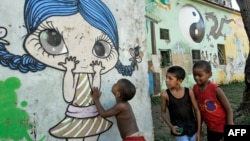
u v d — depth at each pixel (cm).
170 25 1162
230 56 1519
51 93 247
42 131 240
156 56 1075
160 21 1115
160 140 497
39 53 242
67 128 257
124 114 265
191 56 1250
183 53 1211
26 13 236
